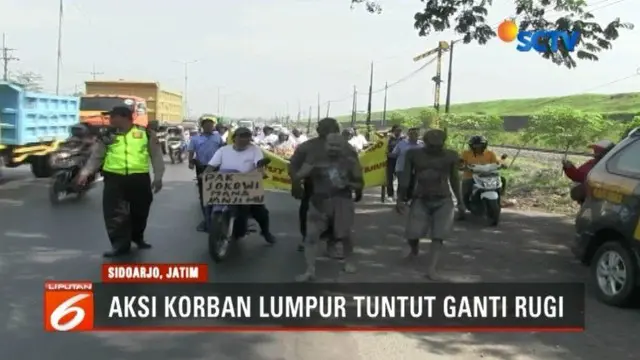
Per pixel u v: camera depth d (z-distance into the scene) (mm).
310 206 7180
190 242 9078
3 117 14234
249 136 8414
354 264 7988
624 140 6953
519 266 8125
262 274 7367
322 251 8703
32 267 7441
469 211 12664
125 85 29656
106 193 8102
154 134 8367
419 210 7395
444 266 8023
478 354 5078
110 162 8078
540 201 14977
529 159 30312
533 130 22562
